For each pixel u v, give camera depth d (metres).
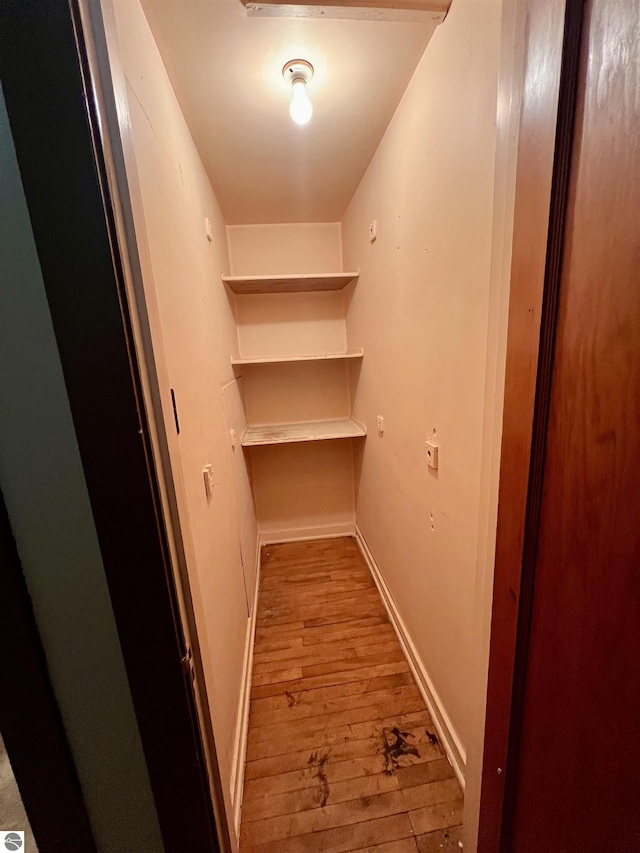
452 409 1.05
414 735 1.28
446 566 1.16
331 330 2.56
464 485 1.00
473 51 0.81
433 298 1.13
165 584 0.54
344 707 1.40
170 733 0.60
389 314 1.57
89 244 0.44
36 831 0.59
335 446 2.72
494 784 0.76
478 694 0.84
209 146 1.47
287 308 2.50
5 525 0.50
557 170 0.48
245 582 1.75
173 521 0.60
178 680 0.58
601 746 0.49
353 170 1.75
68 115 0.41
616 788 0.47
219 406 1.45
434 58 1.00
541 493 0.59
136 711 0.58
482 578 0.80
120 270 0.47
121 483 0.50
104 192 0.44
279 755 1.23
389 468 1.76
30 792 0.57
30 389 0.47
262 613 1.96
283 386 2.58
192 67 1.06
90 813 0.62
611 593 0.46
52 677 0.56
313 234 2.41
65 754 0.58
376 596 2.06
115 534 0.52
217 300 1.67
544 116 0.49
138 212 0.54
